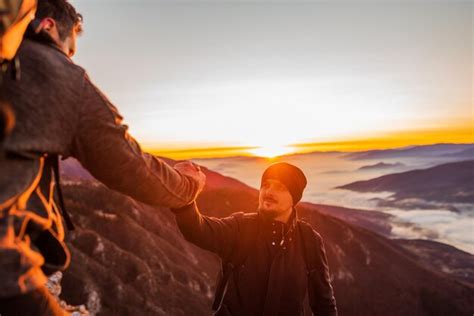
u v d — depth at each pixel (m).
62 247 1.24
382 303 62.69
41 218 1.16
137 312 45.41
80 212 58.97
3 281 1.05
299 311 2.20
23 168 1.12
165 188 1.45
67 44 1.40
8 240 1.06
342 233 72.06
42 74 1.18
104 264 50.81
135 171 1.32
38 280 1.15
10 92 1.12
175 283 55.22
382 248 71.81
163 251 60.47
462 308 61.22
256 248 2.15
